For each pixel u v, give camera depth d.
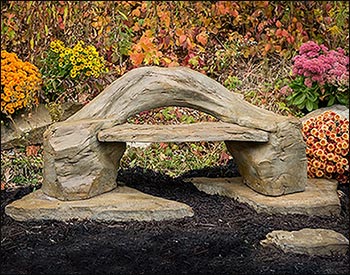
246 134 3.51
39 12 5.10
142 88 3.61
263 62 5.46
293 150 3.62
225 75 5.46
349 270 2.80
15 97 4.45
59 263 2.88
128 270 2.80
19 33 5.08
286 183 3.62
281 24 5.55
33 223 3.39
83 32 5.34
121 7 5.52
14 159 4.50
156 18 5.48
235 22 5.70
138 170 4.44
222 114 3.63
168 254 2.96
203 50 5.42
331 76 4.76
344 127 4.09
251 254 3.00
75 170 3.48
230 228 3.31
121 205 3.44
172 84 3.60
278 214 3.48
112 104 3.64
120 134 3.45
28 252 3.01
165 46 5.43
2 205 3.73
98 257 2.93
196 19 5.60
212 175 4.34
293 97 5.04
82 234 3.23
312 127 4.16
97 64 4.89
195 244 3.07
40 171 4.41
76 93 5.00
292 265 2.84
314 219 3.43
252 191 3.74
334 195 3.65
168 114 5.04
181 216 3.45
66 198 3.49
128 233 3.24
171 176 4.39
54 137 3.49
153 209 3.42
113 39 5.33
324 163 4.05
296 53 5.54
